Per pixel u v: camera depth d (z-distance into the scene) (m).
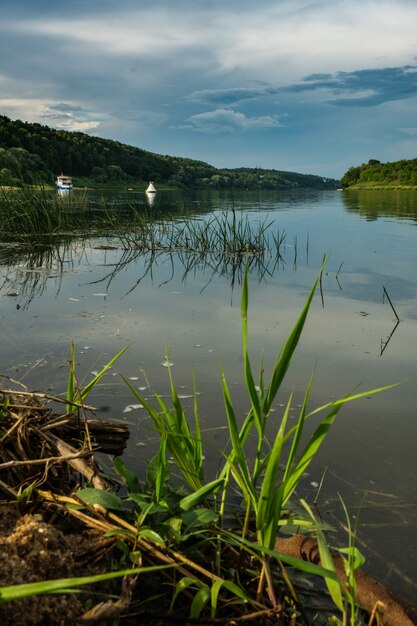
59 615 1.16
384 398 2.81
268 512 1.38
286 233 11.57
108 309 4.64
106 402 2.68
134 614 1.28
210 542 1.60
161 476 1.60
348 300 5.16
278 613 1.30
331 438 2.38
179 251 9.09
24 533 1.35
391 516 1.83
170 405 2.67
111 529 1.51
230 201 26.38
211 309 4.74
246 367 1.44
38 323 4.11
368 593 1.45
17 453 1.88
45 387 2.84
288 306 4.90
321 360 3.40
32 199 10.52
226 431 2.43
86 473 1.78
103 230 11.55
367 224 13.96
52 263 7.41
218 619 1.29
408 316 4.54
